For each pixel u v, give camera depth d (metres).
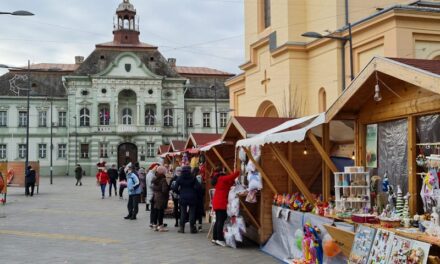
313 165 12.12
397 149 8.52
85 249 11.84
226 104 71.50
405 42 19.95
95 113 65.50
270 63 28.44
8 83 68.94
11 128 67.94
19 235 13.98
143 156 65.75
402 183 8.38
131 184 17.83
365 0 24.77
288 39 26.42
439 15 20.20
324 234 8.71
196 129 70.50
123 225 16.16
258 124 12.95
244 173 13.98
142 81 66.06
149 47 69.00
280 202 11.23
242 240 12.13
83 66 67.00
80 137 66.38
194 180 14.52
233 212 12.03
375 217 7.64
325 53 24.52
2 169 19.09
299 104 25.86
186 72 73.19
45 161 67.56
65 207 22.44
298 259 9.48
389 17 20.05
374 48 21.56
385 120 8.77
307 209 10.01
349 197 8.61
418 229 6.79
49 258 10.73
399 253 6.37
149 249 11.84
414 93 7.92
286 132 9.66
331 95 23.89
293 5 26.61
